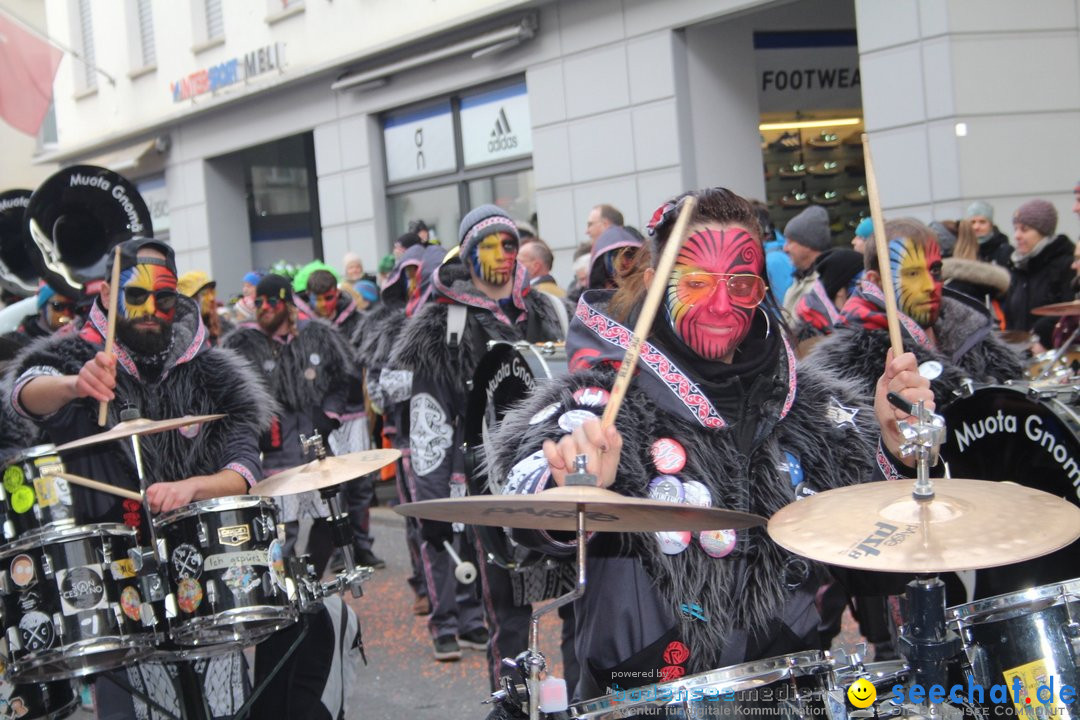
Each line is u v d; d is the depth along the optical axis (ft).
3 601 10.50
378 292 37.40
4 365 14.61
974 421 9.68
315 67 48.98
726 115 36.47
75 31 67.15
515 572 12.31
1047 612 7.74
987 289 19.84
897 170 30.71
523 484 7.63
